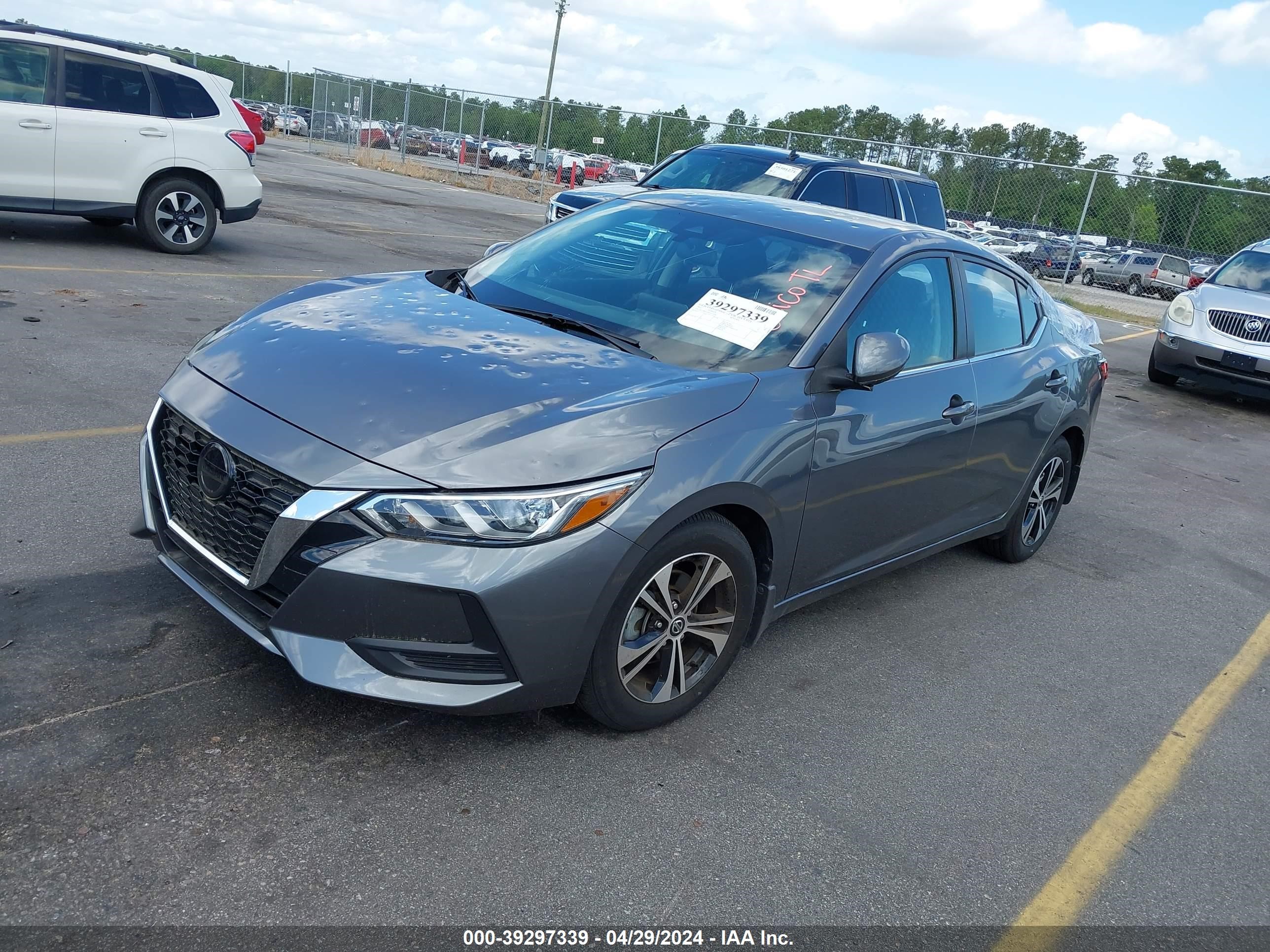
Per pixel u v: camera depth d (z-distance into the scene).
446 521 2.56
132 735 2.75
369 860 2.44
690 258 3.88
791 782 3.05
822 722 3.44
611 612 2.83
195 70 9.58
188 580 2.90
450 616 2.59
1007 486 4.77
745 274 3.77
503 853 2.54
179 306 7.67
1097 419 9.49
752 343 3.48
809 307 3.61
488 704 2.70
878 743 3.37
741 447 3.06
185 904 2.22
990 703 3.78
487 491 2.60
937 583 4.91
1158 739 3.72
